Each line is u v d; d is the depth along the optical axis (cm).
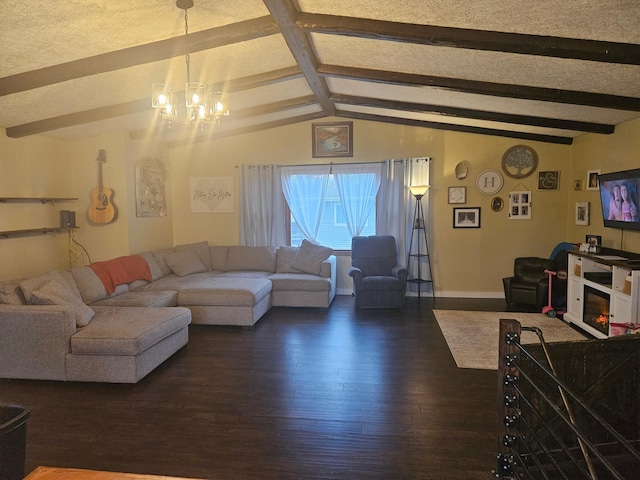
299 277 574
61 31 277
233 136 670
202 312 490
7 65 313
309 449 247
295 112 611
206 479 221
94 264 466
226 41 312
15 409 142
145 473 226
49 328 336
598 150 523
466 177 627
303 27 299
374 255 616
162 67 375
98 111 450
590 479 145
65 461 238
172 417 286
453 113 511
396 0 262
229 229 681
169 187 675
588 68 324
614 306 405
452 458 238
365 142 643
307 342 438
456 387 329
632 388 215
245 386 334
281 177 660
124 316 380
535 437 183
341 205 653
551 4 240
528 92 388
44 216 519
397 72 406
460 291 642
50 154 527
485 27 279
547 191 610
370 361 384
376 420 280
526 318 519
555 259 566
